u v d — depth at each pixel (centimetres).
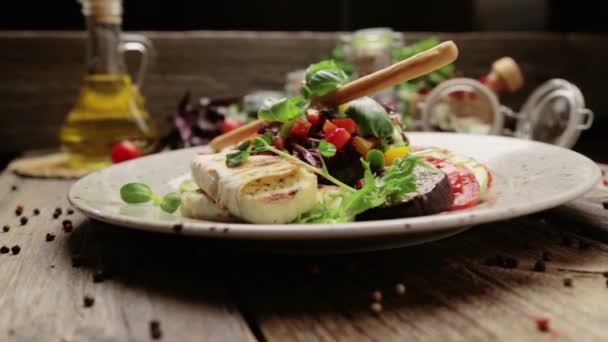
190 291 47
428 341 40
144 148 80
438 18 124
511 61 83
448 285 46
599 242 51
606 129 113
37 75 98
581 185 49
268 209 49
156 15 116
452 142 64
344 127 55
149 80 101
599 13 122
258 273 49
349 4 121
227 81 103
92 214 50
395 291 46
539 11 124
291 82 89
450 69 90
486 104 77
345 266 49
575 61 110
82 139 79
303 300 46
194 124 89
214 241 50
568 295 45
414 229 45
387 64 83
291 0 119
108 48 78
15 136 98
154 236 55
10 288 48
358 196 49
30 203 65
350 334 41
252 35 103
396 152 55
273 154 54
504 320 42
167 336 42
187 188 56
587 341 39
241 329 43
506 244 51
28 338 43
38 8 112
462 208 51
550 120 79
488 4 124
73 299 47
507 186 54
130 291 47
